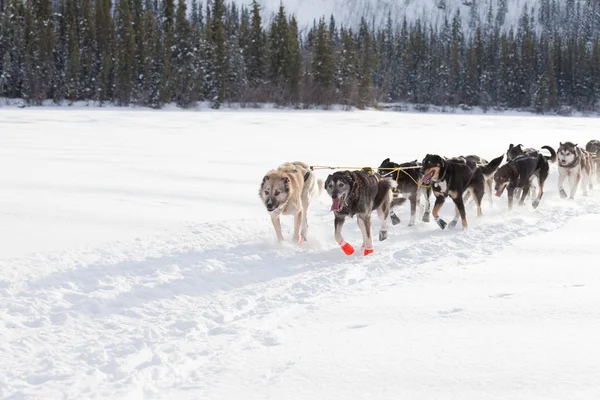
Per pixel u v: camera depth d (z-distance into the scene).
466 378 3.07
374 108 72.88
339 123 36.03
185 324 4.45
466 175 8.44
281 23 69.94
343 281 5.59
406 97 88.50
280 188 6.77
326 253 7.00
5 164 12.97
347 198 6.68
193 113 46.59
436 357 3.39
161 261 6.16
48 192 9.67
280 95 66.69
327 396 2.98
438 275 5.53
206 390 3.17
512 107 85.62
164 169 13.19
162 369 3.58
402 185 8.63
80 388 3.38
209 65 64.06
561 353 3.33
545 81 83.75
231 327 4.35
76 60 61.81
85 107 59.56
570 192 11.43
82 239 6.79
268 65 68.81
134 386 3.35
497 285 5.01
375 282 5.49
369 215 6.97
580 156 11.01
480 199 8.98
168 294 5.23
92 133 23.67
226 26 80.62
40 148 16.89
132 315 4.70
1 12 66.38
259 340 4.00
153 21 70.06
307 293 5.25
